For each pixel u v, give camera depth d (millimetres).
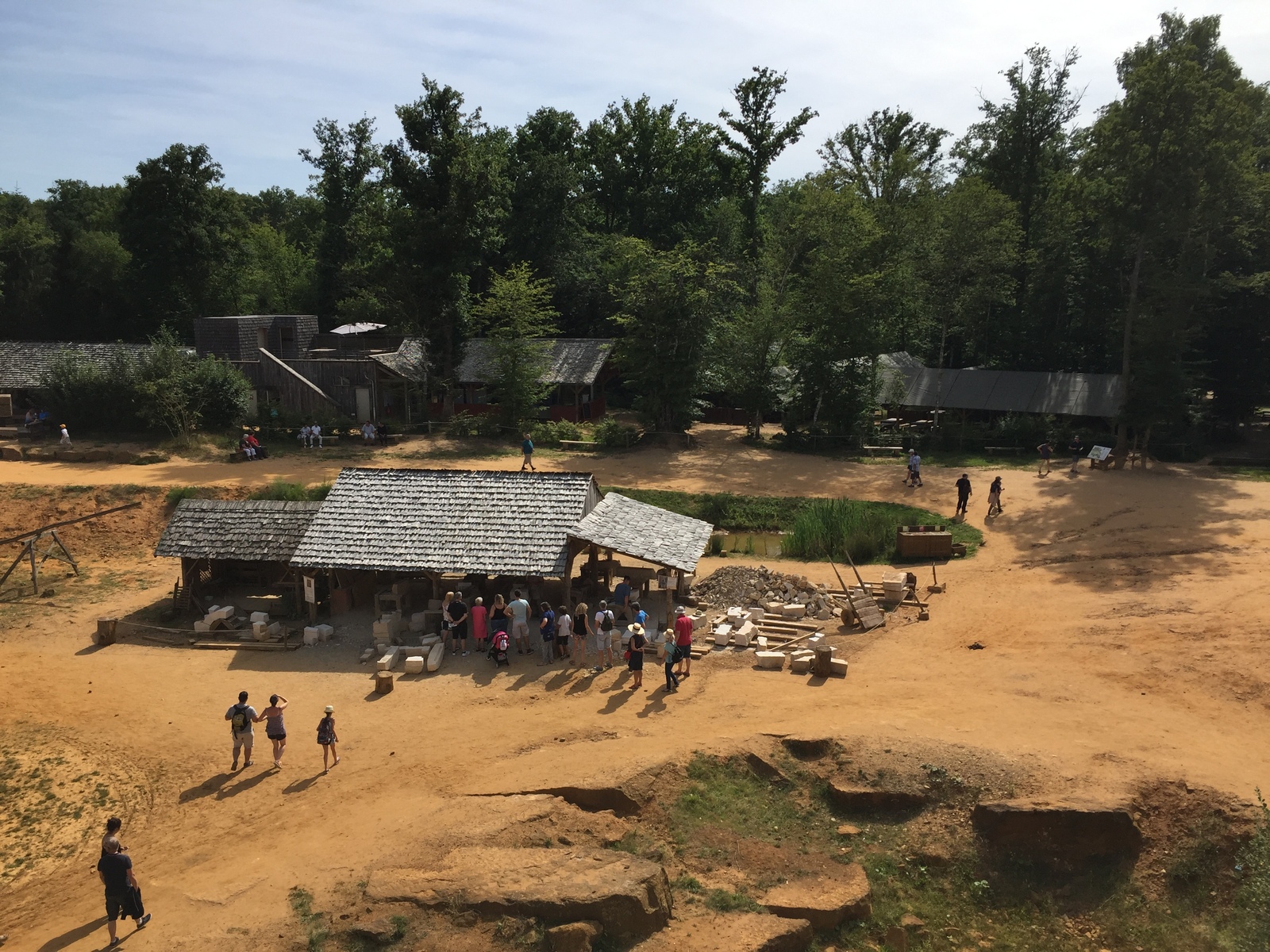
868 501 38281
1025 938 14250
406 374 51500
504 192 54406
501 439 50125
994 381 53594
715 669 22422
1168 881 14594
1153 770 16047
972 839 15445
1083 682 20188
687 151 69000
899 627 24719
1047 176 61656
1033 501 37031
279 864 14734
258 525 27328
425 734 19438
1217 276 48094
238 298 74438
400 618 25391
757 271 61781
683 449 48688
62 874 15094
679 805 16109
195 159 64562
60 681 22719
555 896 12992
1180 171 40656
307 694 21797
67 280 68438
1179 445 46812
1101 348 58625
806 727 18328
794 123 62750
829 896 14320
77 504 35781
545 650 23266
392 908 13117
